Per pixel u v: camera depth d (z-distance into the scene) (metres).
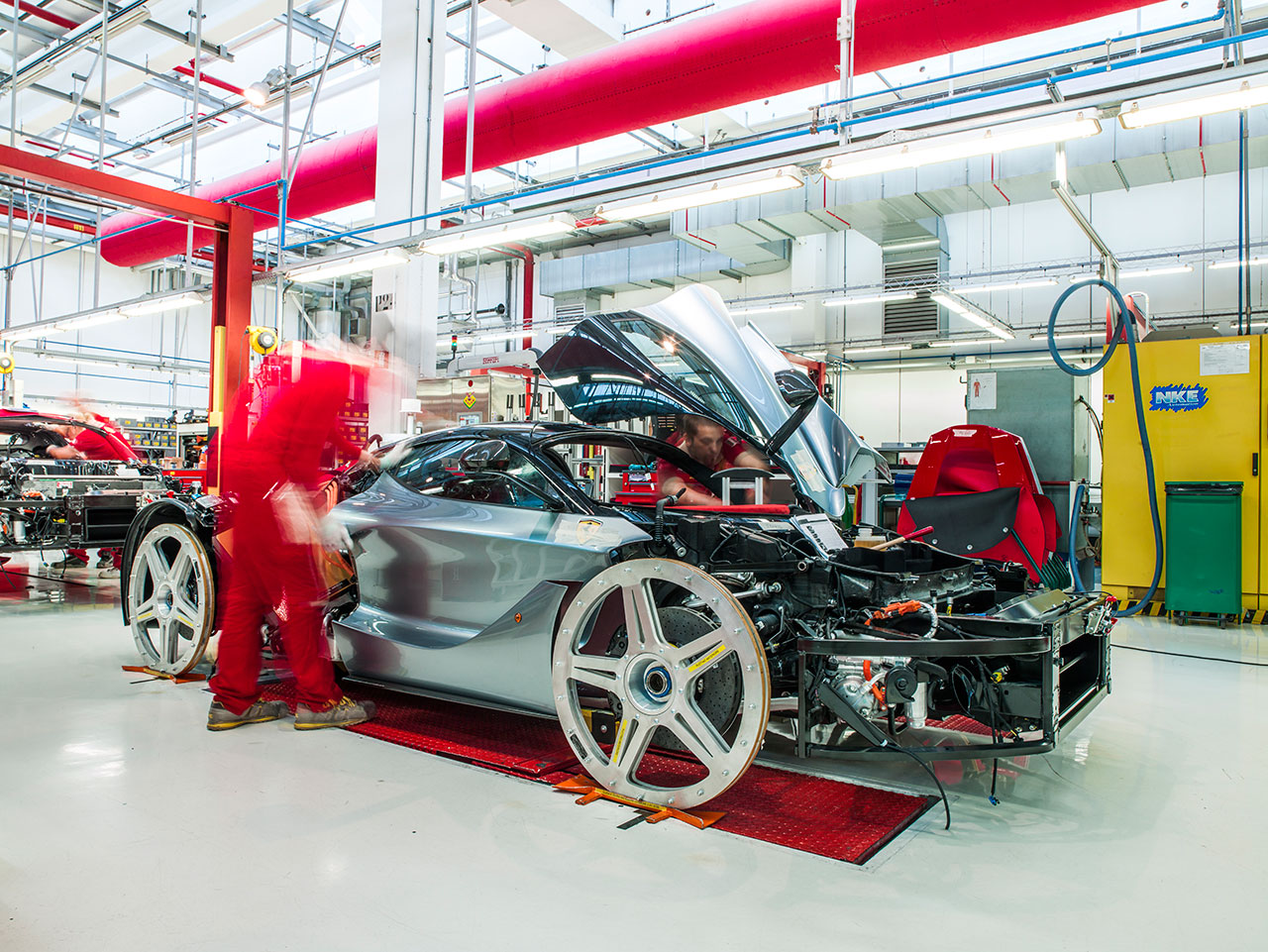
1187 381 6.58
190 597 4.36
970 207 12.11
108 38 9.61
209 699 3.89
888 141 5.20
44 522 6.66
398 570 3.60
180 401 20.64
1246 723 3.71
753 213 12.67
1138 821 2.60
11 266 12.95
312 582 3.47
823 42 6.86
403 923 1.91
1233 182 12.96
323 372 3.41
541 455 3.43
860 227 13.37
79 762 3.00
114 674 4.36
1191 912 2.01
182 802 2.63
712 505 3.60
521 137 8.73
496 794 2.75
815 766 3.12
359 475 4.16
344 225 17.20
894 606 2.79
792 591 2.95
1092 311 14.10
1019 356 14.70
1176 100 4.38
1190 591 6.32
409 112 8.58
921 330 14.89
